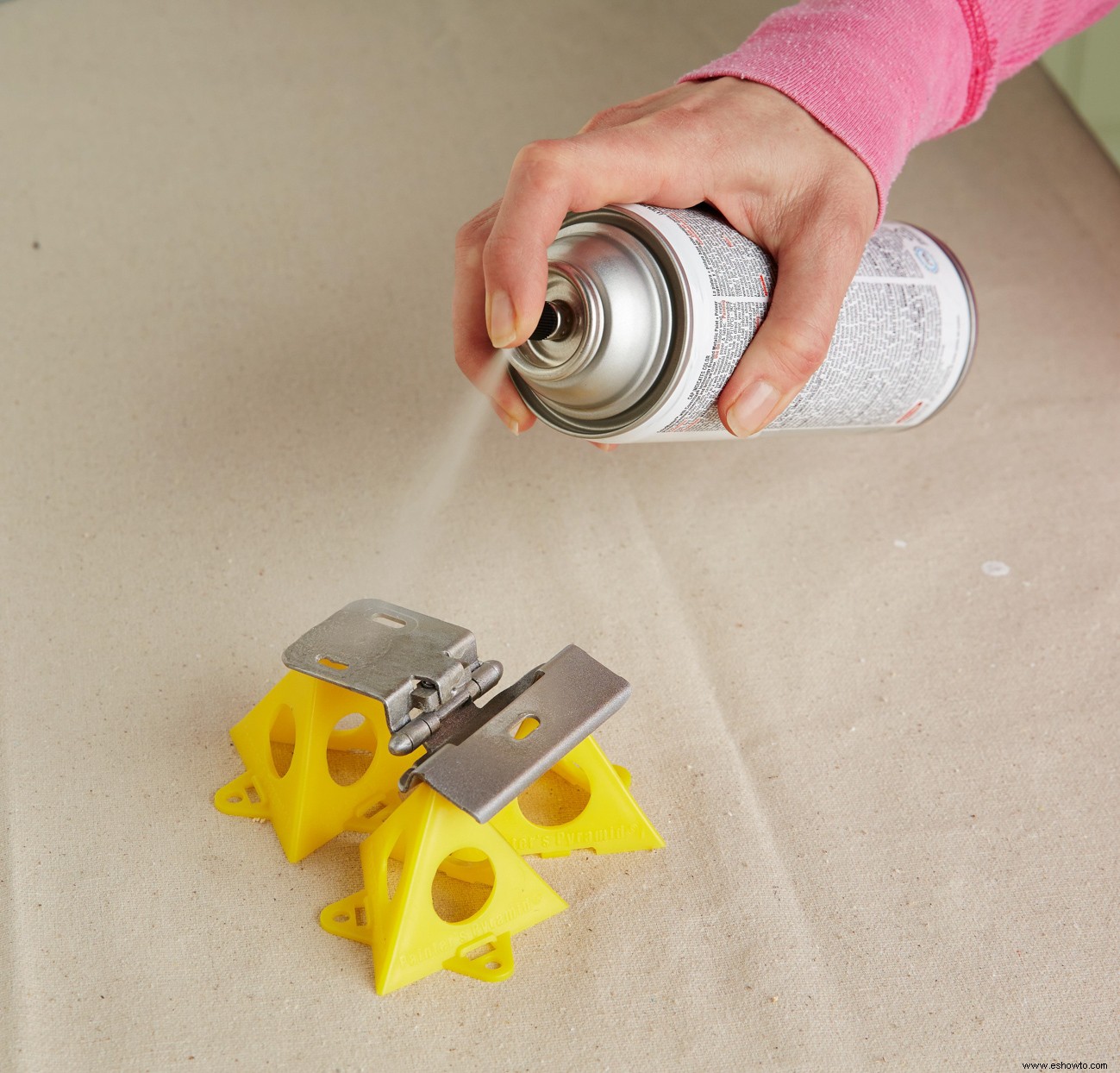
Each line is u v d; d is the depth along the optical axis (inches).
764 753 19.8
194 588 21.3
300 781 18.1
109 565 21.5
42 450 23.3
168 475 23.0
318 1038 16.7
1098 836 18.9
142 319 25.8
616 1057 16.7
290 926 17.6
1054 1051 17.0
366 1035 16.8
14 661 20.2
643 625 21.3
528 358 18.9
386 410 24.5
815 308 18.8
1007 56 21.7
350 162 29.9
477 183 29.4
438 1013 17.0
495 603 21.5
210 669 20.2
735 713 20.2
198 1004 17.0
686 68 33.9
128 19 35.0
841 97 19.5
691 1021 17.1
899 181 30.0
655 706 20.3
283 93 32.2
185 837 18.4
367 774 18.5
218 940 17.5
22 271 26.6
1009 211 29.3
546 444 24.2
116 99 31.5
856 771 19.6
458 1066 16.6
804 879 18.4
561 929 17.8
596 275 18.2
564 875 18.3
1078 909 18.2
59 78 32.2
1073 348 26.3
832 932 17.9
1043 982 17.5
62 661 20.2
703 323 18.4
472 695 17.7
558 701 17.5
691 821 18.9
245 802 18.7
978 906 18.2
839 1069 16.8
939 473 24.0
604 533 22.7
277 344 25.5
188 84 32.3
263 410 24.3
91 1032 16.7
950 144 31.2
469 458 23.8
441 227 28.3
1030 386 25.5
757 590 21.9
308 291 26.7
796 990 17.4
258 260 27.3
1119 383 25.6
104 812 18.6
